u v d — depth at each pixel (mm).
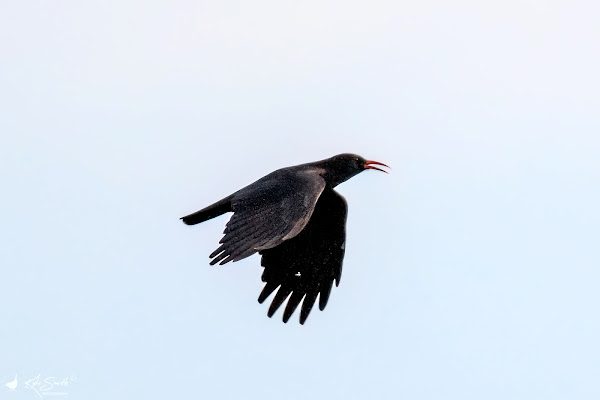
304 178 15078
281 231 14461
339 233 16531
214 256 14328
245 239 14445
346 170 16734
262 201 14797
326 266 16641
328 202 16547
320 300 16578
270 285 16734
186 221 15727
